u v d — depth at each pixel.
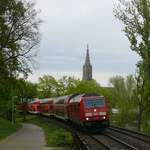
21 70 59.44
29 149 31.27
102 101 51.56
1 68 58.47
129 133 48.94
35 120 93.19
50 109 90.81
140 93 58.91
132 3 54.41
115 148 34.81
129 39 54.56
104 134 48.47
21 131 55.06
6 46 58.06
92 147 35.62
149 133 51.06
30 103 120.25
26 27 59.03
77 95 58.62
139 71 55.56
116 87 114.19
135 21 54.28
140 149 33.84
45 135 46.72
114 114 100.12
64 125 65.50
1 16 57.56
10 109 84.19
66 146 33.53
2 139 41.06
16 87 61.62
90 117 51.00
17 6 58.03
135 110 85.75
